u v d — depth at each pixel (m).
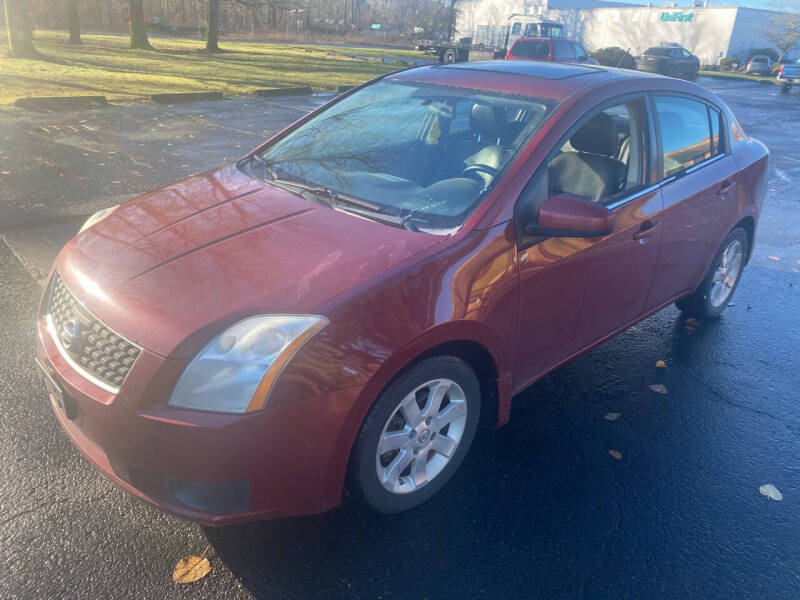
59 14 45.53
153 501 2.31
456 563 2.57
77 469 2.92
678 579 2.56
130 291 2.39
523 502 2.92
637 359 4.29
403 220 2.79
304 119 3.98
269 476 2.25
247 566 2.48
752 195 4.53
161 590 2.36
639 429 3.52
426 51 35.59
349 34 56.44
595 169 3.34
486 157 3.06
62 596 2.31
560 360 3.37
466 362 2.83
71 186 7.11
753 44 47.47
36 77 15.58
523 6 56.09
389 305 2.38
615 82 3.47
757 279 5.84
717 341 4.61
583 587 2.50
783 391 4.02
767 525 2.89
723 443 3.46
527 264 2.85
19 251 5.22
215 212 2.93
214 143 9.89
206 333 2.21
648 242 3.54
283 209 2.91
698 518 2.90
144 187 7.27
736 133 4.54
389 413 2.48
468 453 3.23
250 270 2.45
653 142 3.62
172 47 30.53
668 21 49.75
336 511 2.79
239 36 47.25
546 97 3.25
